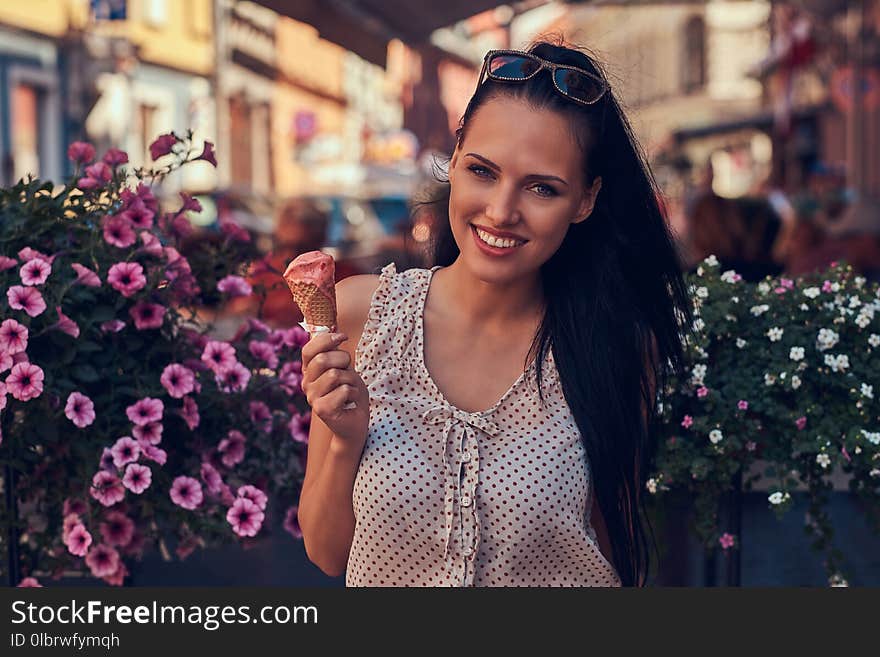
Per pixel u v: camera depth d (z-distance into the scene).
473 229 1.82
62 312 2.60
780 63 19.95
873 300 2.62
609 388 1.91
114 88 17.84
